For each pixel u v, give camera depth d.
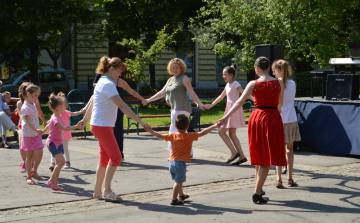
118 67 5.17
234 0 18.59
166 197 5.40
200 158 8.20
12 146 9.59
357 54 9.57
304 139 8.98
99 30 23.41
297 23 17.19
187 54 31.05
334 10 17.33
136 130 12.35
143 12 20.78
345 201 5.22
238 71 31.75
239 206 4.98
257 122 5.06
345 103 8.40
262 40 18.34
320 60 17.70
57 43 24.88
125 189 5.74
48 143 5.77
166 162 7.73
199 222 4.38
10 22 18.08
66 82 24.41
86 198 5.33
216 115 15.62
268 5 17.75
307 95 23.98
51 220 4.46
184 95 7.45
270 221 4.42
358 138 8.16
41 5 17.09
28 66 19.81
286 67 6.10
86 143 10.07
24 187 5.91
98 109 5.07
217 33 21.11
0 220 4.46
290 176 6.00
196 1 22.95
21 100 6.61
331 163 7.70
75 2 17.30
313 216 4.60
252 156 5.12
